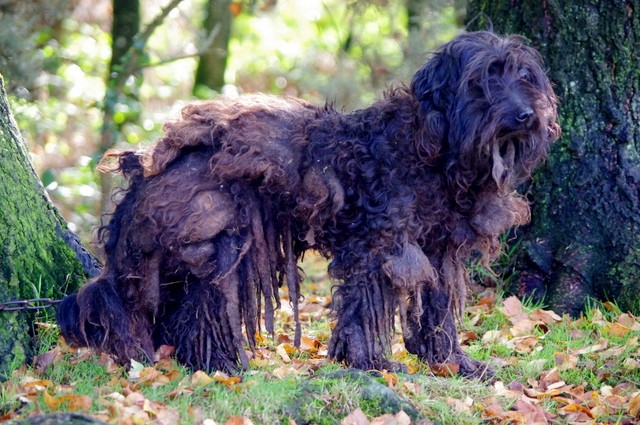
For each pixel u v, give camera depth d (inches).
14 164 238.2
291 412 195.6
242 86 695.1
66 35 569.3
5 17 400.2
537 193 290.8
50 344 229.0
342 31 694.5
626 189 278.8
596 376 236.7
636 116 279.9
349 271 220.4
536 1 287.9
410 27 530.3
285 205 219.9
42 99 505.0
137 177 225.1
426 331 234.1
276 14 736.3
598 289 278.8
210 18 526.3
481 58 208.2
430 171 215.6
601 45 280.2
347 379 205.5
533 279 289.9
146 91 597.3
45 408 189.2
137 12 445.7
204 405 196.7
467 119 208.2
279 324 287.9
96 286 221.0
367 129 219.6
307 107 230.2
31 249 236.5
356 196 216.8
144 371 212.2
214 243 214.4
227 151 214.4
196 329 221.1
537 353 249.6
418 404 205.5
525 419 206.7
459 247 224.4
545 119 211.3
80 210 434.6
